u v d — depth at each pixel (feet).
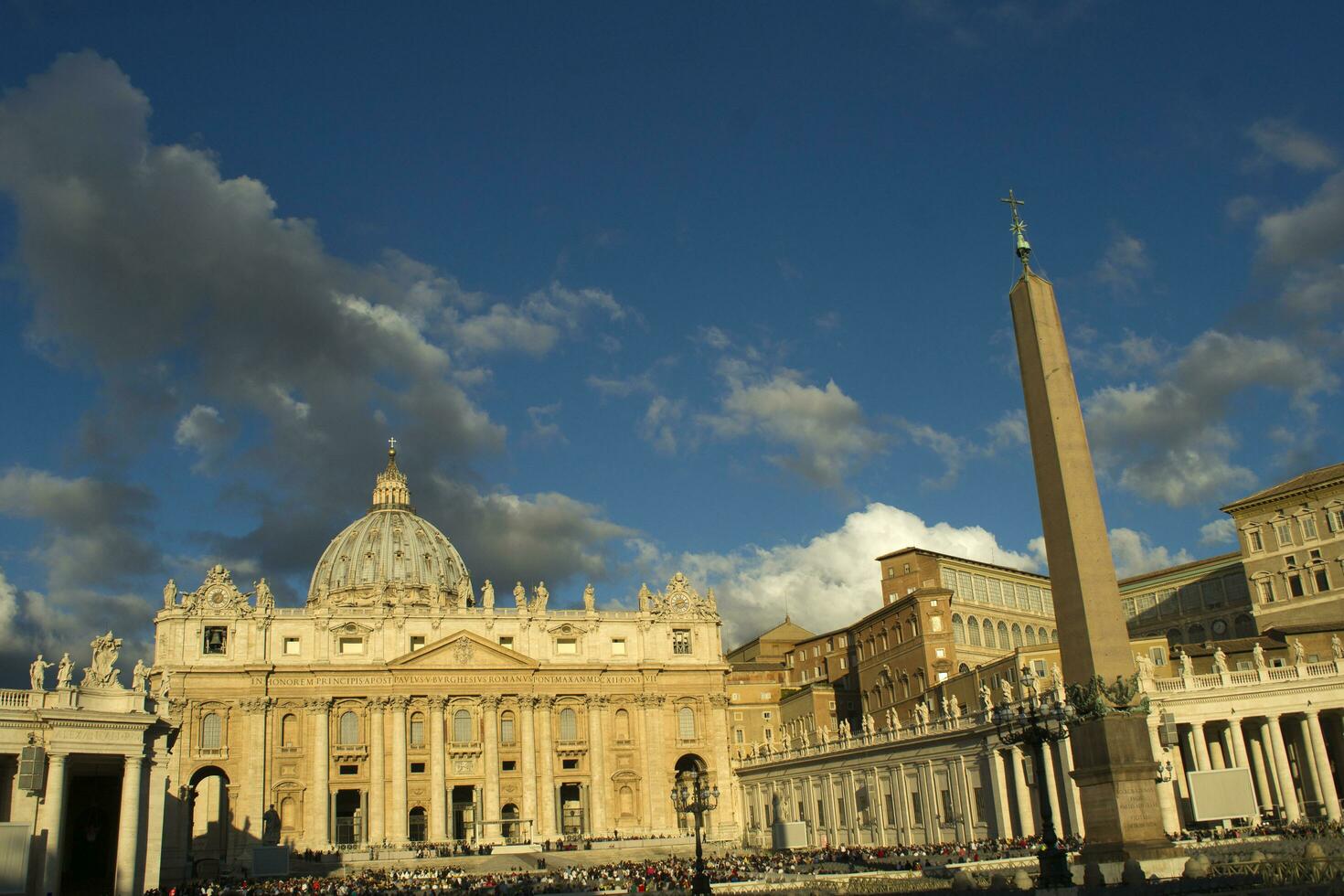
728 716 452.35
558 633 422.82
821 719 437.99
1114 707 139.23
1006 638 423.23
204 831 403.13
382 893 234.38
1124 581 423.64
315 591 647.97
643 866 287.89
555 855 347.97
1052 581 147.54
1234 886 123.95
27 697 178.60
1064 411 147.95
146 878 191.42
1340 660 246.68
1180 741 261.44
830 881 207.62
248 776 376.68
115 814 211.82
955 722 287.89
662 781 416.87
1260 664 250.16
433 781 393.29
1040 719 147.54
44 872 172.04
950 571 417.28
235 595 394.73
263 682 385.50
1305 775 263.08
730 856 331.57
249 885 276.62
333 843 382.63
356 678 395.55
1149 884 126.00
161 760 196.13
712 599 442.50
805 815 370.32
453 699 404.16
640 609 437.58
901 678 409.69
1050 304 153.48
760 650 538.06
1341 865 136.87
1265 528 353.10
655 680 424.46
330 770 387.75
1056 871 132.57
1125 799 136.36
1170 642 403.95
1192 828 234.38
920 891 169.89
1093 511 145.18
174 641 385.50
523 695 408.46
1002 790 261.85
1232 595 388.98
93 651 190.19
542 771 404.98
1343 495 333.83
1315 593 338.13
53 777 175.73
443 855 351.25
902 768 310.86
